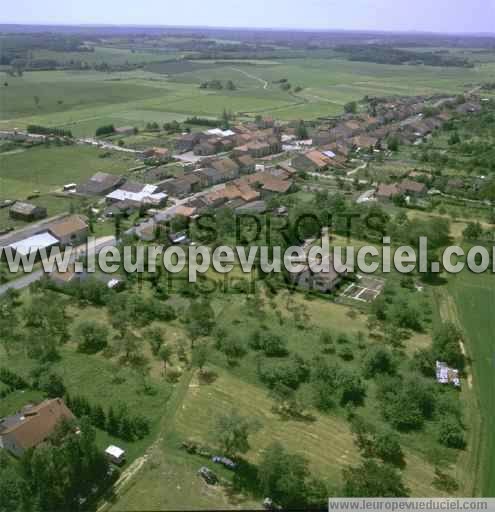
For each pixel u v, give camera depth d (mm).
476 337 92938
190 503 61031
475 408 76188
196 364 83062
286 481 59719
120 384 80938
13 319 94250
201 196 159000
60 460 61656
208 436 70938
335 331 94500
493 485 63562
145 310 99250
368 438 70375
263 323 96938
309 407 76438
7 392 78625
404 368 84500
